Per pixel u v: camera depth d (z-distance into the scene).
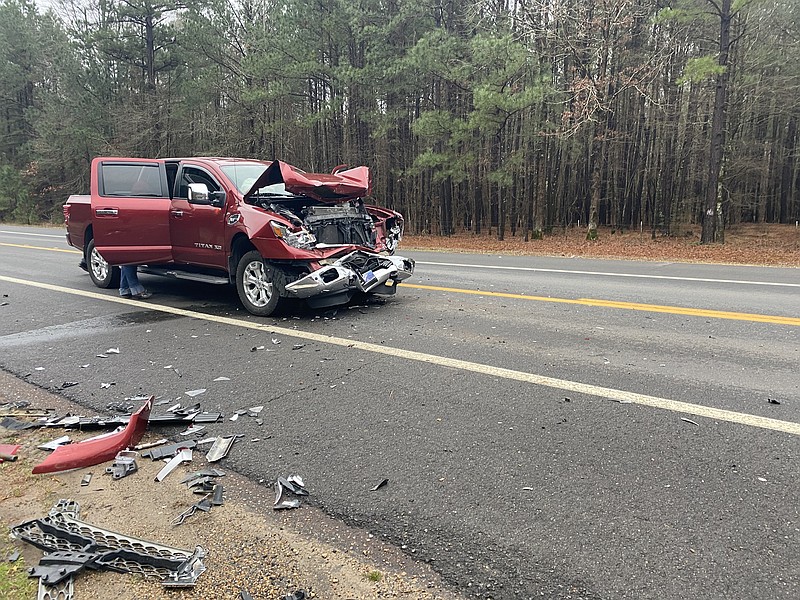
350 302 7.54
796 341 5.34
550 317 6.52
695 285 8.77
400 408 3.83
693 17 17.50
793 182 32.03
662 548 2.32
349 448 3.27
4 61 36.91
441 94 23.66
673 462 3.02
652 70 19.91
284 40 22.81
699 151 27.16
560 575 2.18
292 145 27.17
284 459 3.16
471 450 3.21
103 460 3.21
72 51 31.62
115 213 7.30
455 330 5.93
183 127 30.09
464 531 2.47
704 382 4.23
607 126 24.23
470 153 21.30
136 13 29.22
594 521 2.52
